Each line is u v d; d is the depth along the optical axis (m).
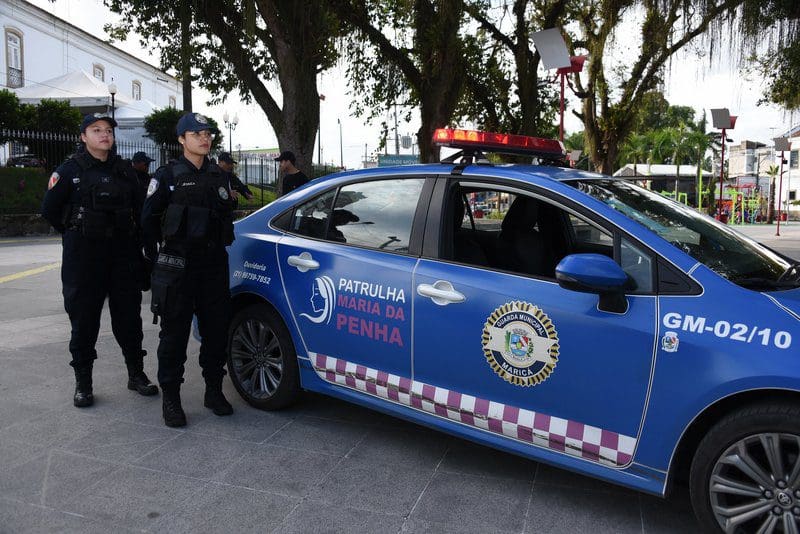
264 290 3.71
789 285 2.54
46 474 2.99
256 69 10.75
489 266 3.01
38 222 17.81
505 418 2.78
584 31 14.98
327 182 3.70
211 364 3.76
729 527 2.32
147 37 10.91
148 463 3.12
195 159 3.54
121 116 22.23
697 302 2.40
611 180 3.31
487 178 3.10
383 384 3.20
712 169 57.59
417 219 3.22
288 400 3.74
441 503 2.78
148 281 4.12
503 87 13.28
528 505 2.77
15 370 4.57
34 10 29.72
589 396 2.56
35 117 18.58
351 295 3.31
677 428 2.36
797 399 2.19
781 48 9.16
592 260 2.46
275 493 2.84
